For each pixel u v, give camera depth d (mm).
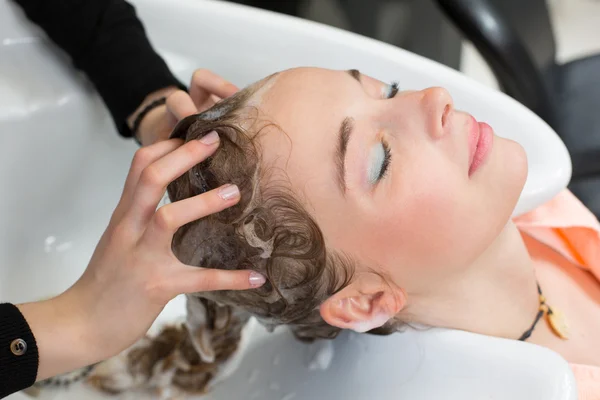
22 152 829
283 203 609
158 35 918
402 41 1504
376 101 636
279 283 646
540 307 774
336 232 616
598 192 1052
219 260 649
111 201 930
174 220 551
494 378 597
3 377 569
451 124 638
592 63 1216
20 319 580
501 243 714
